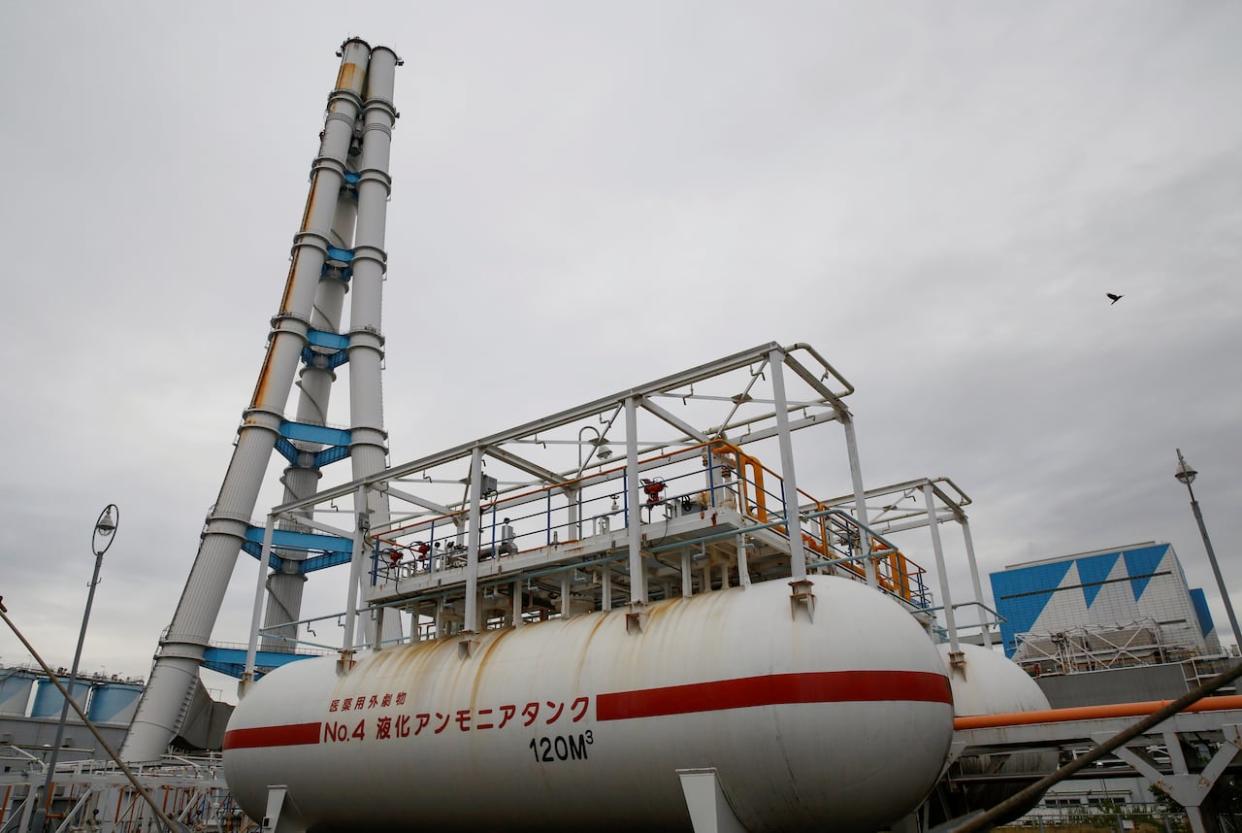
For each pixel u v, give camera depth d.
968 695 23.50
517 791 18.31
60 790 40.50
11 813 35.09
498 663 19.78
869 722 14.94
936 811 21.02
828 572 23.55
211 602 54.84
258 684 25.48
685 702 16.12
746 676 15.67
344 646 24.28
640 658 17.28
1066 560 69.25
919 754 15.27
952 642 24.66
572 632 19.22
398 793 20.36
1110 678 34.81
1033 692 24.31
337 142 69.44
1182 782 16.44
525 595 23.91
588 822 17.81
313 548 58.81
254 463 57.66
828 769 14.93
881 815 15.47
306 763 22.09
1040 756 22.31
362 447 59.66
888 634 15.88
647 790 16.50
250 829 37.66
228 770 24.23
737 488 21.34
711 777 15.61
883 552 24.83
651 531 19.69
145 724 50.97
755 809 15.68
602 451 25.47
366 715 21.33
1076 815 47.12
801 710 15.05
